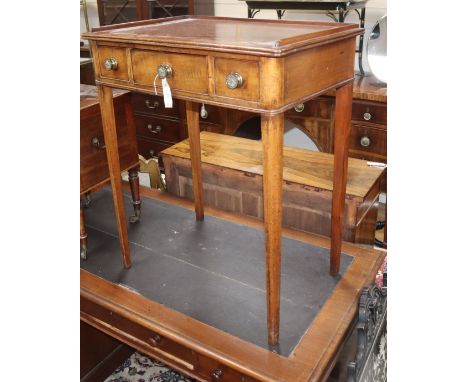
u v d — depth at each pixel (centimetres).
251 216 177
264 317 121
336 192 129
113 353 174
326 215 161
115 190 135
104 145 147
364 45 248
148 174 250
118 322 131
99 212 178
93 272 142
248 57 92
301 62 96
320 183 161
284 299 127
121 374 175
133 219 168
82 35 118
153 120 282
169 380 171
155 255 149
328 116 223
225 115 255
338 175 127
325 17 259
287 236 158
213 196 189
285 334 115
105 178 152
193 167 162
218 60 97
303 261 144
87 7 354
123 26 128
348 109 122
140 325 124
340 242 134
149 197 189
